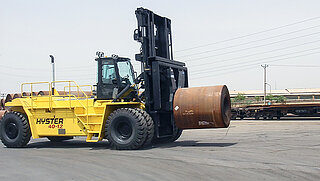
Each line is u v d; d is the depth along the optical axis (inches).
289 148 430.0
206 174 291.1
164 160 363.3
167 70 504.1
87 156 410.6
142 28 485.1
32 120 535.8
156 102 471.5
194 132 732.7
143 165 338.0
